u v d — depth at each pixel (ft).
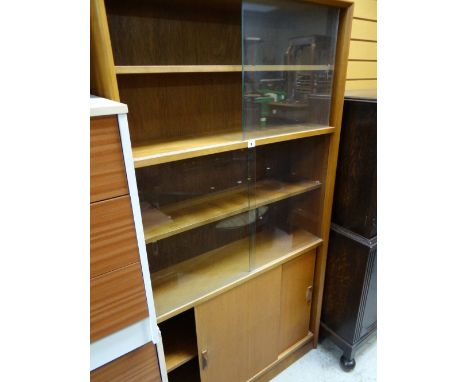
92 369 2.43
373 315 4.96
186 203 4.03
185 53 3.72
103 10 2.13
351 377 4.96
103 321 2.34
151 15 3.38
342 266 4.71
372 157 3.88
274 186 4.74
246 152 4.14
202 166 4.03
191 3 3.37
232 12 3.86
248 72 3.32
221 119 4.21
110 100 2.18
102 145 1.95
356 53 5.72
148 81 3.51
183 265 4.13
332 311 5.14
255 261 4.21
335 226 4.67
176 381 4.39
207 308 3.63
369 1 5.52
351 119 4.04
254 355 4.50
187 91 3.82
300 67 3.72
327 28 3.64
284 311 4.75
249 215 4.37
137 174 3.54
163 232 3.37
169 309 3.31
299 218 4.95
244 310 4.06
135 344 2.59
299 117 3.98
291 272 4.57
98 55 2.24
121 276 2.32
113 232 2.18
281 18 3.33
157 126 3.69
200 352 3.75
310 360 5.28
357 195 4.22
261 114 3.67
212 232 4.35
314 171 4.52
